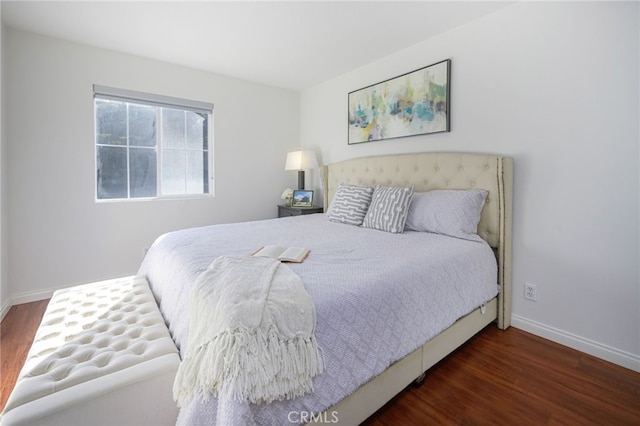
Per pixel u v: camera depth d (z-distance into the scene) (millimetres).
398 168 2801
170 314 1417
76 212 2756
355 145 3369
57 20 2307
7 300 2424
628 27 1638
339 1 2062
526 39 2027
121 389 976
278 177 4020
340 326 1110
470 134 2350
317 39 2602
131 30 2453
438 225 2172
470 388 1518
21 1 2062
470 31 2316
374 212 2441
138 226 3078
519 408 1391
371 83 3127
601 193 1762
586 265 1832
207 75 3389
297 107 4141
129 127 3064
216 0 2051
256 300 1016
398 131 2854
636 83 1625
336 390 1066
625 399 1447
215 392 859
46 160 2602
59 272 2705
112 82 2844
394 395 1344
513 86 2102
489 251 2031
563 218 1914
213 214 3529
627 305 1693
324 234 2209
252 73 3430
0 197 2293
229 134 3590
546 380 1583
